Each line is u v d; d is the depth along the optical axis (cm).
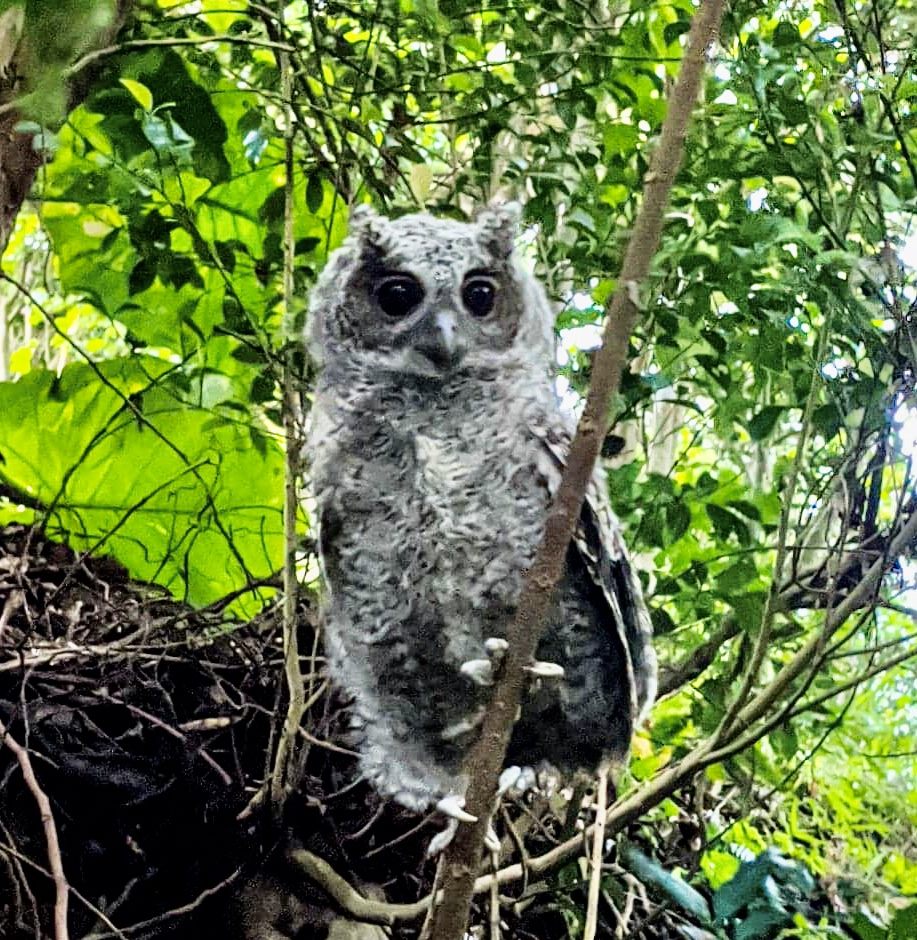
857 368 312
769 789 439
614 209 341
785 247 315
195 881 314
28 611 312
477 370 269
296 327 302
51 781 301
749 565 332
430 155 379
